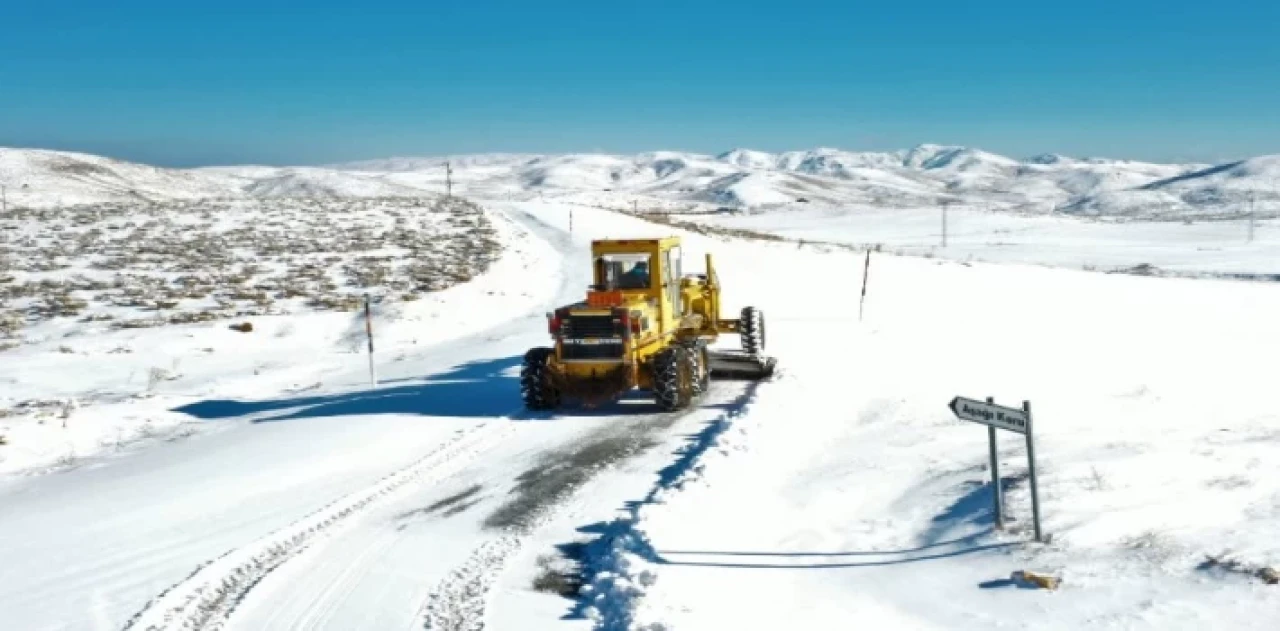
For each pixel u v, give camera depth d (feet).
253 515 31.45
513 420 44.80
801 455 36.65
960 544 25.50
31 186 532.32
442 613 23.58
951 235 337.93
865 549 26.50
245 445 41.86
